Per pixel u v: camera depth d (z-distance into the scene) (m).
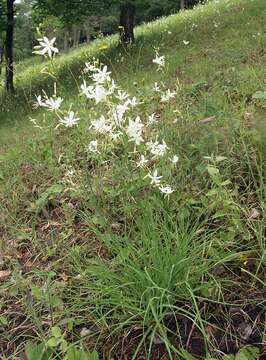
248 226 3.07
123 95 3.07
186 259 2.57
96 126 3.04
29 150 5.71
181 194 3.37
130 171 3.44
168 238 2.87
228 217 3.08
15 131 7.99
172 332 2.53
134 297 2.72
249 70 6.13
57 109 2.94
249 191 3.40
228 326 2.57
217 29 12.31
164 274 2.66
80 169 4.42
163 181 3.33
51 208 4.29
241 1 15.84
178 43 12.01
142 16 29.78
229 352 2.46
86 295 3.03
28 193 4.71
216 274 2.82
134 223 3.35
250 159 3.58
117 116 2.99
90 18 18.00
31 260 3.65
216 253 2.83
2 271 3.61
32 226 3.99
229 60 7.79
